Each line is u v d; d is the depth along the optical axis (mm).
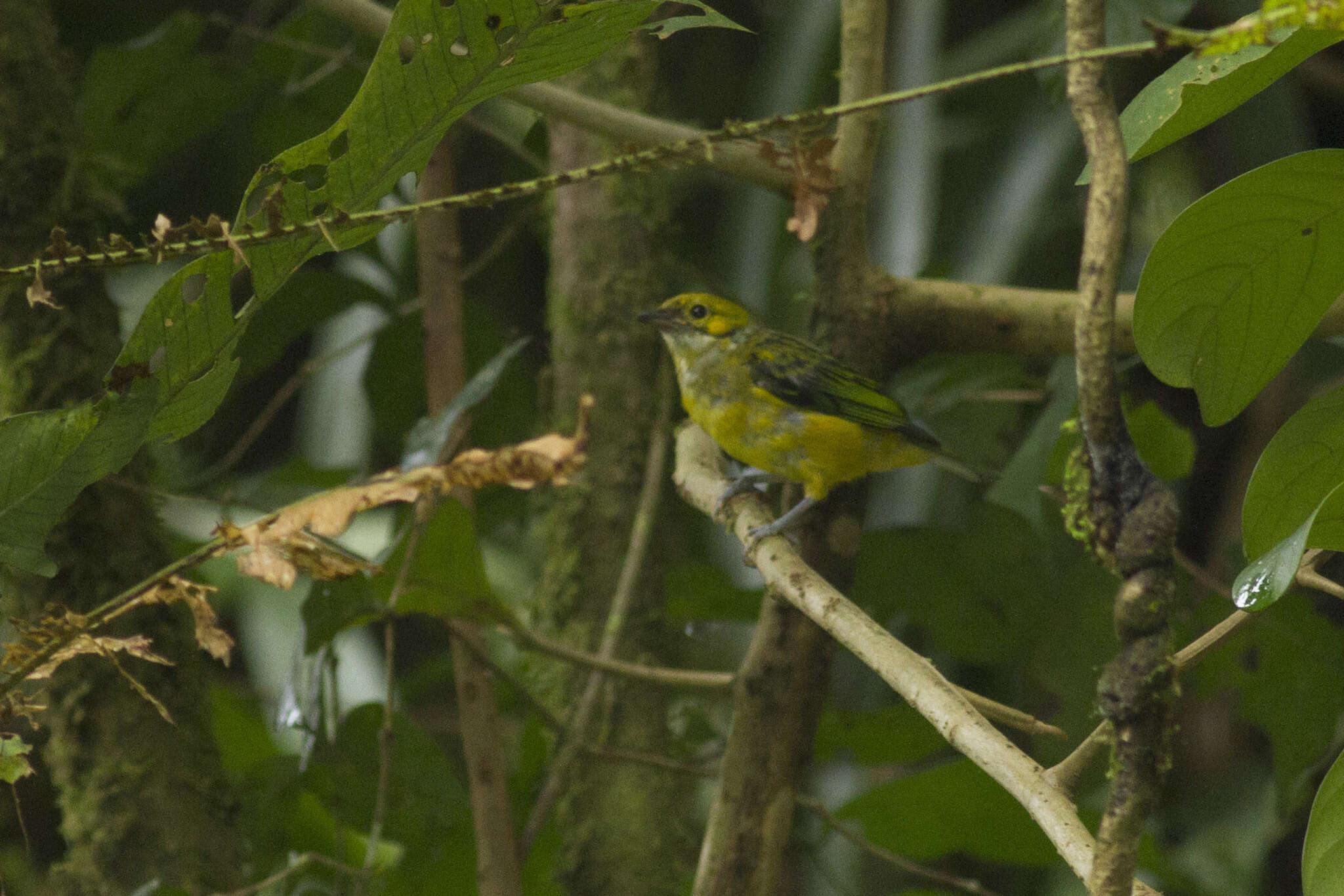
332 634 6734
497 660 9820
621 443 8336
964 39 12531
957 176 11188
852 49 5781
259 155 10047
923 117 10664
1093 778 7355
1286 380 10023
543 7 3008
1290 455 3607
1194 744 10555
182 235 3109
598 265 8336
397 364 9617
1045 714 9391
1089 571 7699
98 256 3084
